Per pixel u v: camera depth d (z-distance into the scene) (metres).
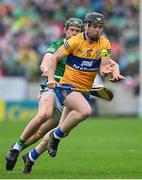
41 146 23.55
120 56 75.81
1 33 77.50
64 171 24.89
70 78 22.67
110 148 37.22
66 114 23.03
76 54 22.41
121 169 25.91
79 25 23.92
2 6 80.56
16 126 56.41
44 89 23.34
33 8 80.75
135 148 37.12
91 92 23.30
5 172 23.62
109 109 70.38
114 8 80.56
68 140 43.53
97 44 22.42
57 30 78.44
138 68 74.94
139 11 80.44
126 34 78.81
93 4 80.62
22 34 77.38
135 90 71.62
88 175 22.89
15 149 23.41
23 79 69.50
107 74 22.27
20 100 69.06
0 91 68.81
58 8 80.62
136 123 60.47
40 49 75.94
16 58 74.56
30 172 23.78
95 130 52.81
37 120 22.78
